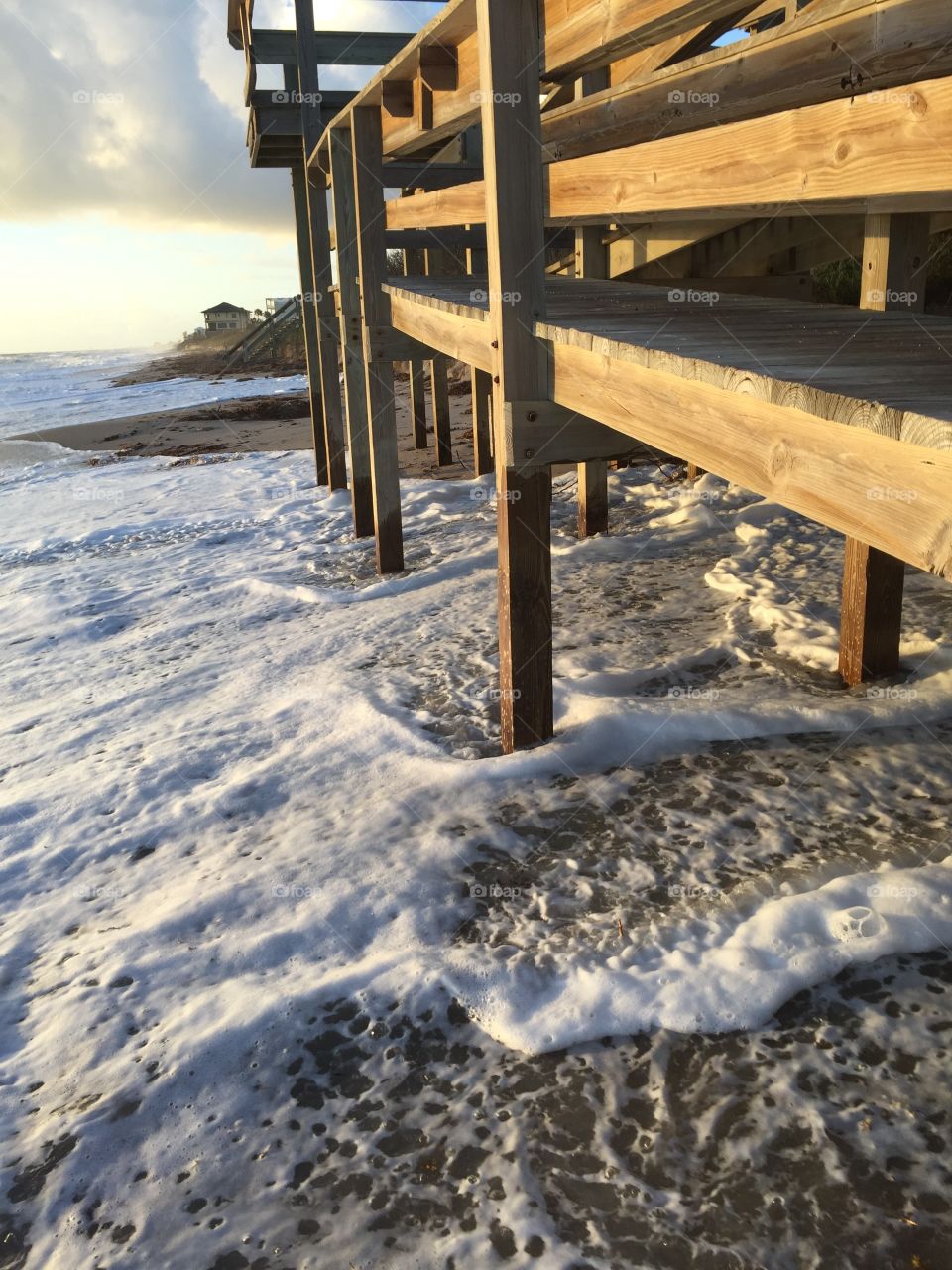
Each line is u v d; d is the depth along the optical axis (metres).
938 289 10.14
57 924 2.90
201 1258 1.75
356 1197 1.85
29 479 13.31
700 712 3.59
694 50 5.04
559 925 2.57
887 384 1.66
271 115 9.12
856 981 2.24
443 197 4.25
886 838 2.79
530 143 3.02
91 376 45.72
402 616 5.40
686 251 7.18
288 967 2.52
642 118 2.87
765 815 2.99
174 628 5.87
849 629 3.80
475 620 5.16
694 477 7.70
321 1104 2.07
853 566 3.72
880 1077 1.99
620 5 2.49
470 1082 2.09
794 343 2.26
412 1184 1.86
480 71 3.16
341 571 6.82
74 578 7.46
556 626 4.84
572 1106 2.00
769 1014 2.17
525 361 3.17
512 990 2.33
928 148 1.48
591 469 6.38
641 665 4.19
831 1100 1.94
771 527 6.16
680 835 2.93
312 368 9.95
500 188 3.02
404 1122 2.01
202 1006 2.40
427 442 12.66
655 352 2.15
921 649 3.99
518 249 3.08
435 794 3.34
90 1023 2.39
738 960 2.32
